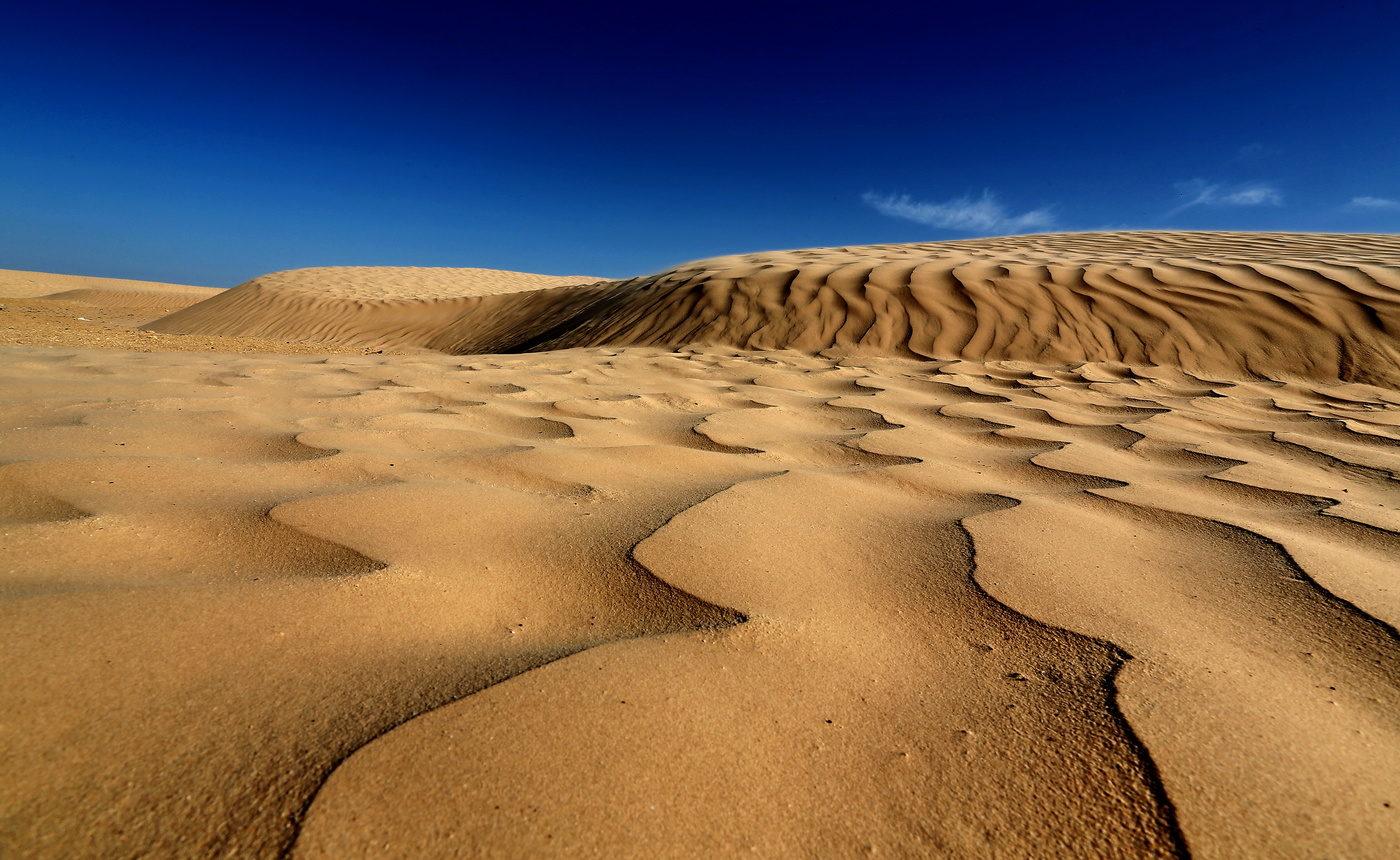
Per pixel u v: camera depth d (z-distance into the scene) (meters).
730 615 1.17
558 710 0.86
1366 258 8.30
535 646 1.03
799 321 7.43
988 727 0.90
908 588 1.32
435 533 1.42
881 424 3.10
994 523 1.72
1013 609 1.25
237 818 0.67
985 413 3.49
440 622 1.08
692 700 0.91
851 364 5.84
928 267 8.52
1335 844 0.73
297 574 1.18
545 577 1.28
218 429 2.18
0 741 0.72
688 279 9.36
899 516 1.76
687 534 1.51
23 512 1.34
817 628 1.14
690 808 0.73
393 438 2.23
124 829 0.65
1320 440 3.09
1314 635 1.18
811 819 0.73
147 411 2.38
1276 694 1.00
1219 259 8.48
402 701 0.86
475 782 0.73
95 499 1.43
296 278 21.73
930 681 1.01
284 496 1.56
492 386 3.60
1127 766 0.83
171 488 1.55
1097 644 1.13
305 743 0.77
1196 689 1.00
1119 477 2.28
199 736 0.76
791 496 1.85
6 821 0.64
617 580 1.28
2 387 2.77
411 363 4.70
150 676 0.85
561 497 1.75
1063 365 5.91
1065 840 0.72
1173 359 5.96
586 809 0.71
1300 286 6.71
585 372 4.57
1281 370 5.64
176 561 1.20
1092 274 7.66
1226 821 0.75
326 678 0.89
